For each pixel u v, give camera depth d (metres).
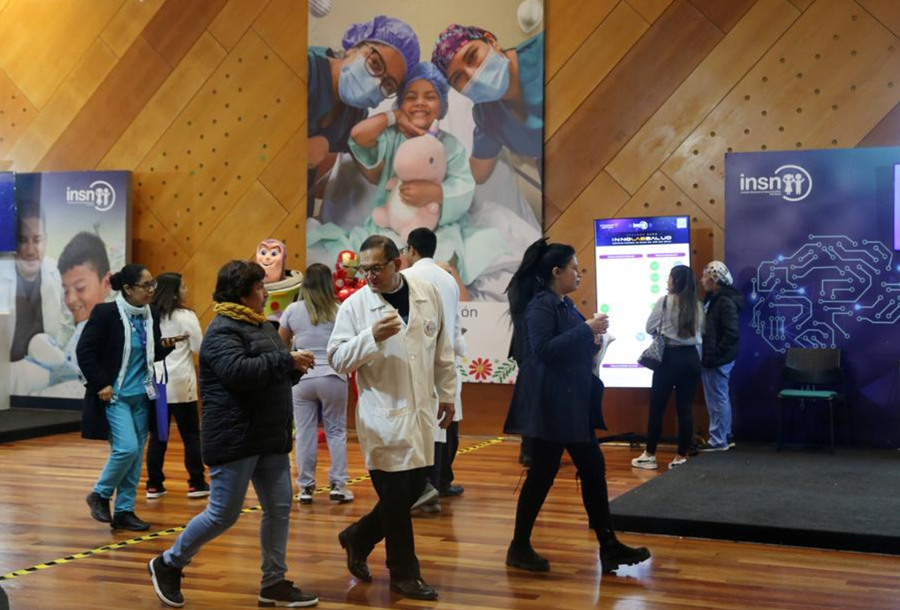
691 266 9.12
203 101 10.93
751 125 8.97
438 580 4.66
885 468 7.37
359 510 6.29
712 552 5.17
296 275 9.53
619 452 8.73
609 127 9.38
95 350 5.62
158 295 6.82
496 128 9.65
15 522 5.96
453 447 6.76
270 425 4.13
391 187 9.99
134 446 5.68
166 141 11.09
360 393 4.36
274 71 10.62
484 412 9.74
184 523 5.98
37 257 11.12
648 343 8.77
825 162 8.56
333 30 10.22
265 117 10.66
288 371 4.11
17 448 9.02
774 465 7.51
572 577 4.71
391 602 4.32
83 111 11.43
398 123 9.98
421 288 4.43
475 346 9.66
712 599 4.34
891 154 8.41
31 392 11.14
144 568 4.91
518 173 9.58
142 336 5.75
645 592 4.45
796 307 8.64
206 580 4.69
